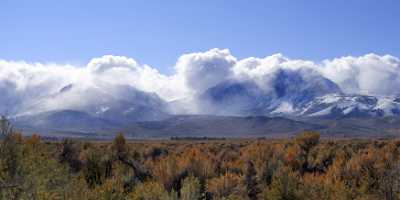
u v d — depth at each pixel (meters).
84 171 18.91
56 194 11.28
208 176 18.50
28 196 10.66
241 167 21.27
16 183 10.60
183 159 19.47
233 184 16.95
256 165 20.62
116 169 18.98
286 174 16.06
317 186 16.00
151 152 31.78
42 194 10.80
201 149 34.88
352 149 31.34
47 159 12.17
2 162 10.70
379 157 20.77
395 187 14.89
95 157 19.98
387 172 15.51
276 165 20.78
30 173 10.91
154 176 18.47
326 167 24.58
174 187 17.42
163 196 14.15
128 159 22.20
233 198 15.75
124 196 14.14
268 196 15.52
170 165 18.42
